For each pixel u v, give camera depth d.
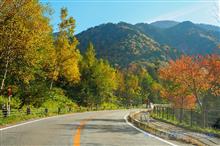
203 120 26.34
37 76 48.62
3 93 46.09
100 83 86.12
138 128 25.28
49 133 19.02
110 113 56.88
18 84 46.00
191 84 35.88
